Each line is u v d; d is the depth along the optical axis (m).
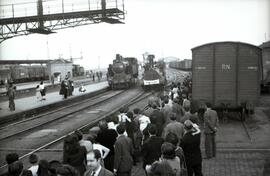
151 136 8.89
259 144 15.03
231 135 17.08
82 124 22.91
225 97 20.78
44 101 33.88
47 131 20.80
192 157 9.28
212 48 20.83
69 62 69.69
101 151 8.89
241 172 11.30
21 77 62.66
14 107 27.72
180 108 14.70
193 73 21.23
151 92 44.06
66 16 37.47
